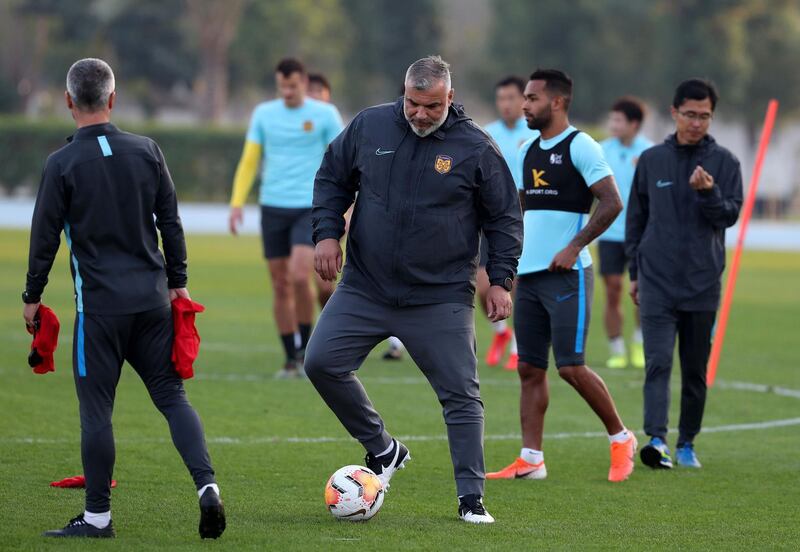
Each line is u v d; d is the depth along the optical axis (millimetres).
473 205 23688
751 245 134375
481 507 23641
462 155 23188
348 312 23812
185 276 22500
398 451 24922
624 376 46312
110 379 21875
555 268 28109
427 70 22469
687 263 30547
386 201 23312
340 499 23391
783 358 51812
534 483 28312
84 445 21547
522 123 46594
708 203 29688
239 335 55438
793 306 74000
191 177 173625
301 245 44031
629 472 28828
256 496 25734
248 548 21078
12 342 49969
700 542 22656
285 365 43969
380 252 23438
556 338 28484
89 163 21422
